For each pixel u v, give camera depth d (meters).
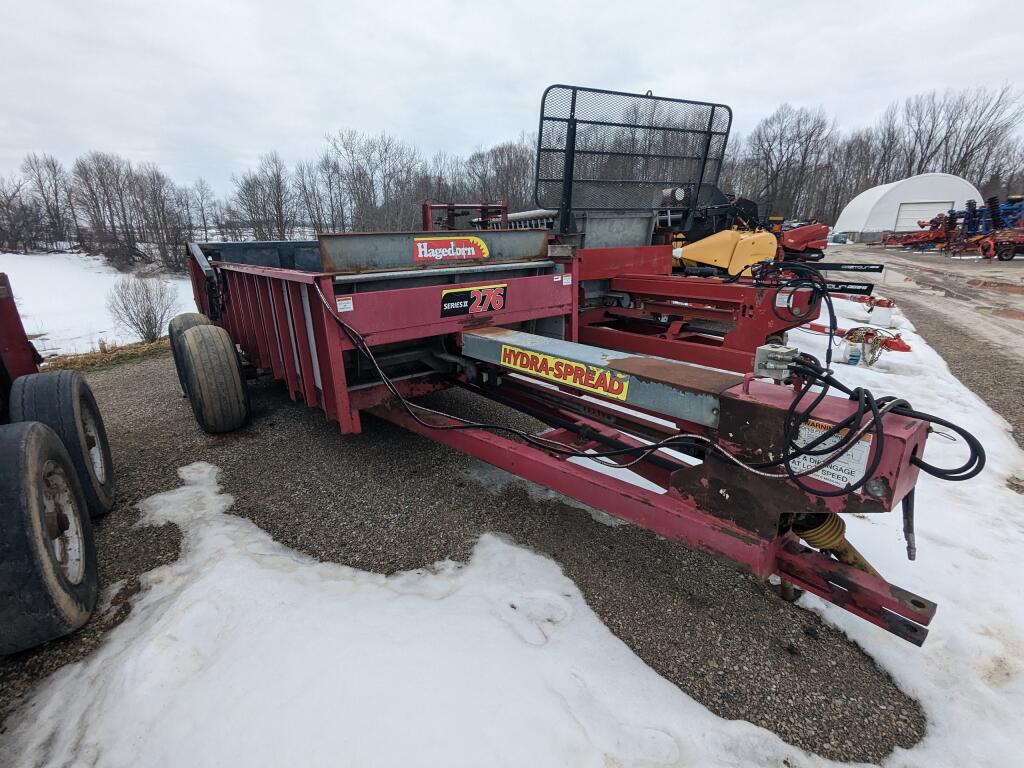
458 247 3.85
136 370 7.83
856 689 2.17
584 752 1.85
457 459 4.16
